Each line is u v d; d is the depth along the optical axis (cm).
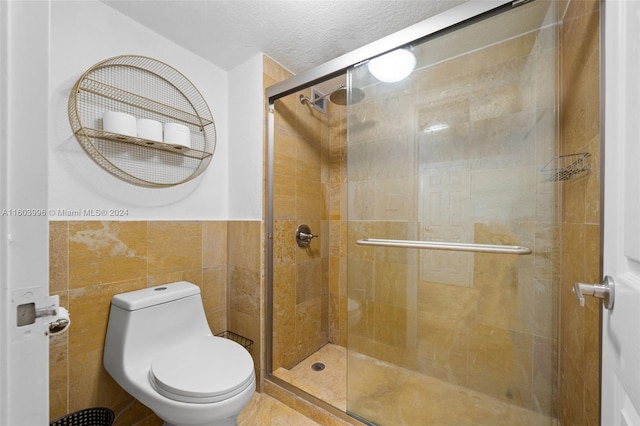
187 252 150
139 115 132
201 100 158
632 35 40
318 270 197
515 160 107
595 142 73
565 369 98
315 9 125
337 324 204
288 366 171
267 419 134
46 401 29
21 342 27
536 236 105
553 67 100
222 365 106
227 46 151
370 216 138
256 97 159
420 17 129
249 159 162
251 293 160
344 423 128
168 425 113
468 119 114
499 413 111
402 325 130
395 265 132
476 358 116
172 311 123
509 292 111
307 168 187
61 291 107
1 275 26
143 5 122
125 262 125
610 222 48
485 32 107
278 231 166
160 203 140
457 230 118
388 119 130
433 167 122
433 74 119
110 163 118
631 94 40
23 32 27
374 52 124
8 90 27
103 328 117
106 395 117
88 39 116
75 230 111
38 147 28
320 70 140
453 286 121
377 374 133
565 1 96
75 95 110
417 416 123
